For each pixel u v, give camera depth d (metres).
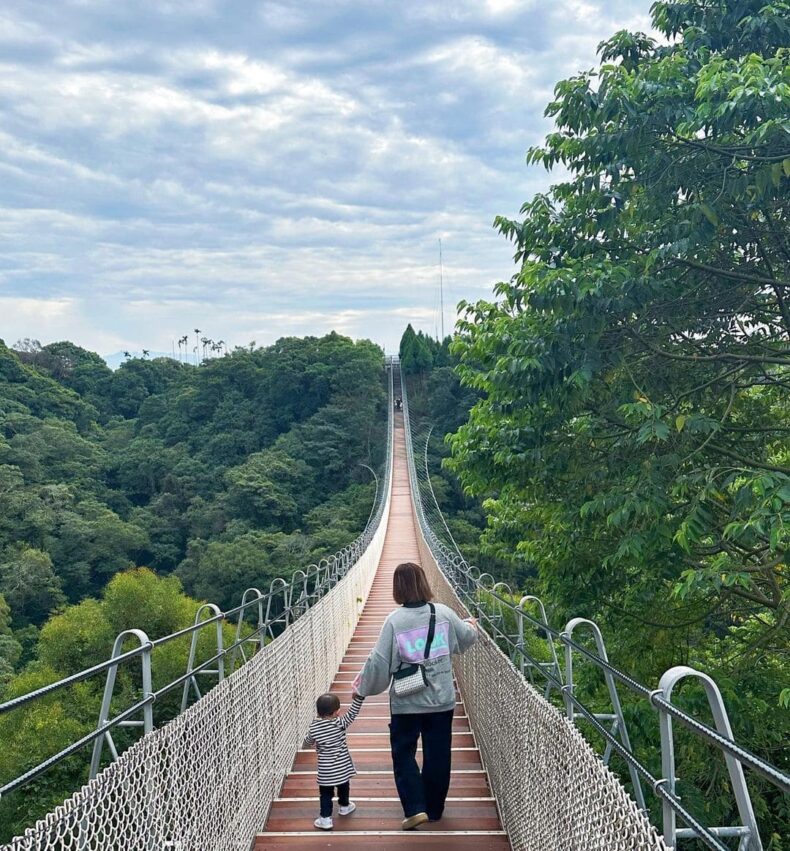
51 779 9.91
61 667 12.45
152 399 64.44
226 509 42.34
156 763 2.51
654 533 5.08
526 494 6.65
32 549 30.91
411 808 3.55
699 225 4.89
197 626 3.31
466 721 6.13
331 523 37.91
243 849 3.50
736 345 6.15
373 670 3.51
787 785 1.19
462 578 8.25
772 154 4.64
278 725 4.62
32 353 72.25
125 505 46.94
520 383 5.45
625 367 5.38
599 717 2.62
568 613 6.58
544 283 4.95
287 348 66.81
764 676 5.87
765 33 5.17
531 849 3.08
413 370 76.56
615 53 6.12
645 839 1.73
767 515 4.11
